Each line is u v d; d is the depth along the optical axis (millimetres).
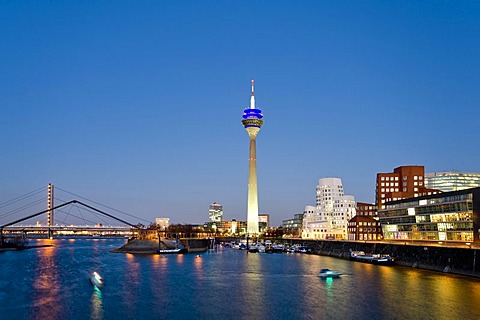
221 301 104625
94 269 169875
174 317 90500
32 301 105062
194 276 148125
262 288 122000
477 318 85375
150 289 121438
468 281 125062
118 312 94438
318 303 100562
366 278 135500
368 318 86875
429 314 88312
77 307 98938
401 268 162875
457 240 191125
